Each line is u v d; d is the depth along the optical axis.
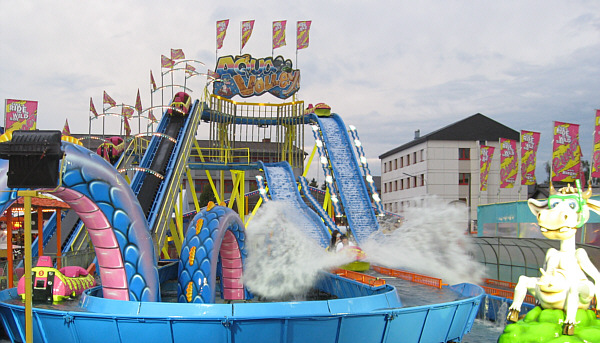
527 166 45.97
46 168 9.64
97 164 17.83
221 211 22.64
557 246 25.58
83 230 36.22
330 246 36.56
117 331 16.33
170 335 16.09
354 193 50.56
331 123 60.00
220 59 65.06
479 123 76.00
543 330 14.38
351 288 25.45
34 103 37.72
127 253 18.69
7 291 20.55
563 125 36.72
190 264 21.69
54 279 20.02
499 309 25.36
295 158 69.38
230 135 63.91
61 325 17.09
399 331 17.81
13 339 19.00
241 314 16.28
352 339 17.02
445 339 19.45
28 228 9.99
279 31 65.44
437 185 74.12
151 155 44.03
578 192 15.27
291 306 16.69
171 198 37.97
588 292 14.67
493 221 38.28
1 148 9.62
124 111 47.72
